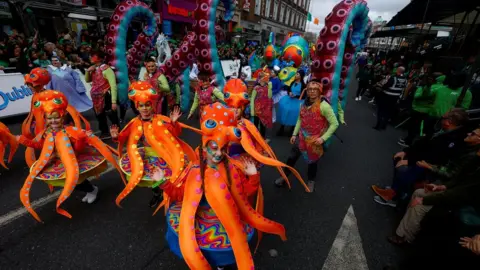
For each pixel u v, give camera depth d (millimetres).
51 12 10008
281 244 2760
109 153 3002
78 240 2686
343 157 5016
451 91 4719
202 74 4707
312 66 3959
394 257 2629
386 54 16359
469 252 1871
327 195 3701
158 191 3145
